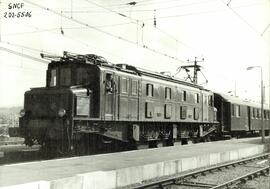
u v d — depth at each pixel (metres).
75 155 17.41
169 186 12.45
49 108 17.16
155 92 22.61
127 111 20.00
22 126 17.50
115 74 19.19
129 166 12.33
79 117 17.11
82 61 18.47
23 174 10.38
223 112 34.03
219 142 28.05
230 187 12.46
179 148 21.08
